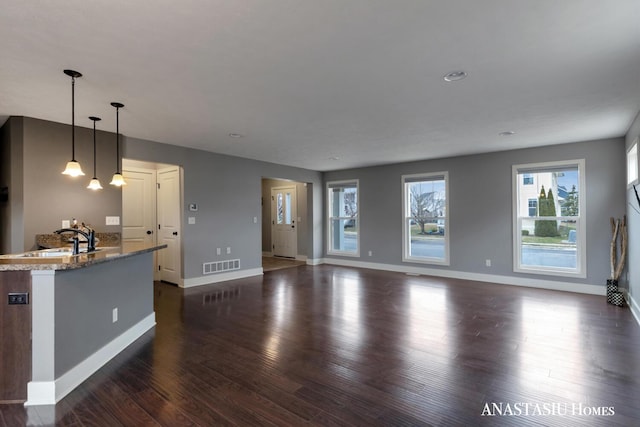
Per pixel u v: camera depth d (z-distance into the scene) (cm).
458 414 204
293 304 454
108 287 289
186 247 559
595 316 397
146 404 217
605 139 496
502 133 462
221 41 221
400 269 712
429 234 682
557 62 253
